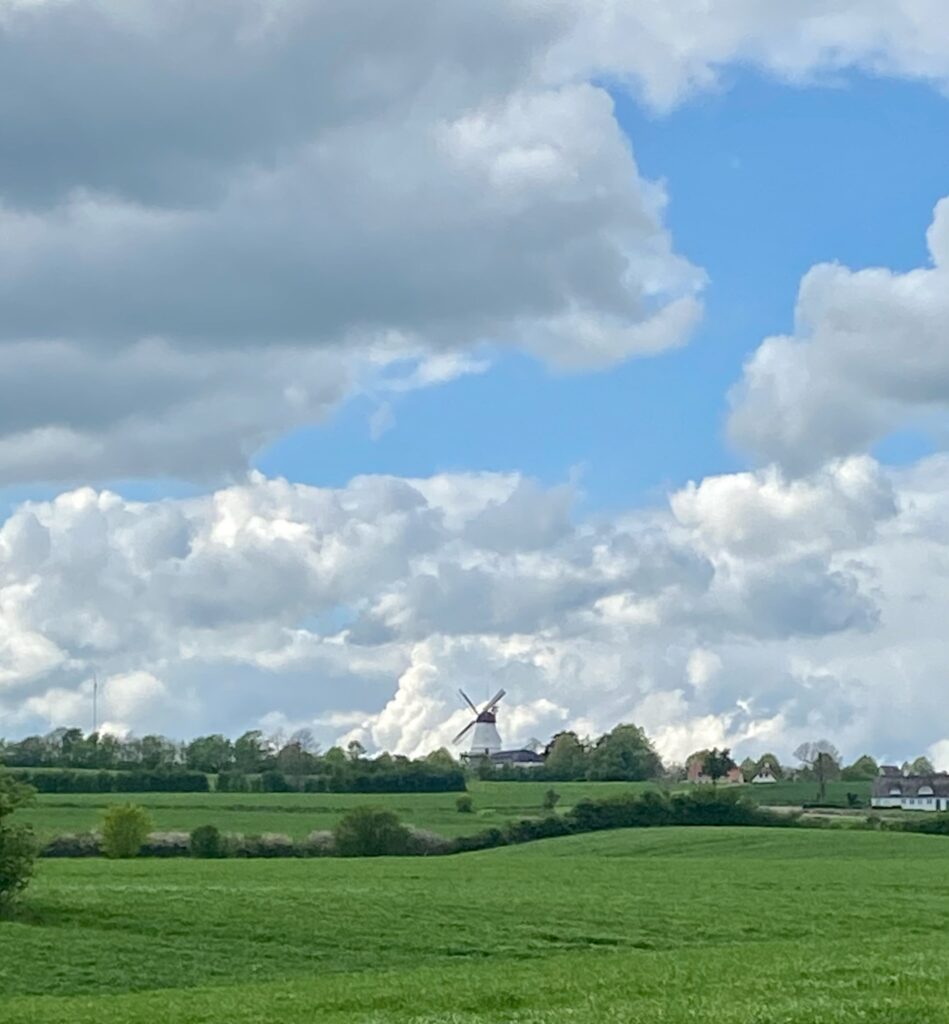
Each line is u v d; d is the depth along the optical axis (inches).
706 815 7268.7
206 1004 1940.2
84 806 7445.9
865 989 1605.6
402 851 6063.0
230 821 6948.8
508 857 5639.8
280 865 4928.6
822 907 3282.5
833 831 6766.7
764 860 5295.3
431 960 2593.5
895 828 7101.4
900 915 3144.7
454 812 7578.7
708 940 2800.2
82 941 2748.5
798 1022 1320.1
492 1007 1733.5
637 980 1914.4
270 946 2716.5
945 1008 1352.1
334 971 2492.6
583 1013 1537.9
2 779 3265.3
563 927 2913.4
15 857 3115.2
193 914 3026.6
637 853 5959.6
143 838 5792.3
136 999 2073.1
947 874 4411.9
